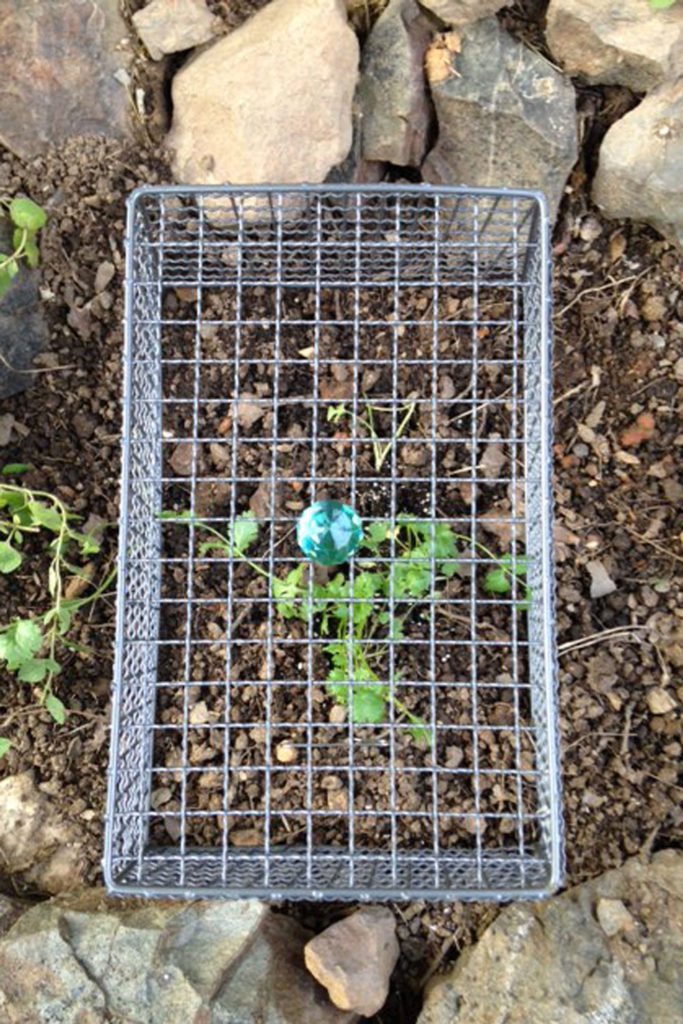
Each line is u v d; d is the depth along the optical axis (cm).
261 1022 49
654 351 57
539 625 50
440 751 54
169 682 54
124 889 44
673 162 55
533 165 57
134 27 57
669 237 56
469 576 55
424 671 55
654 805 53
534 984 49
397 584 54
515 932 50
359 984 50
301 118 55
